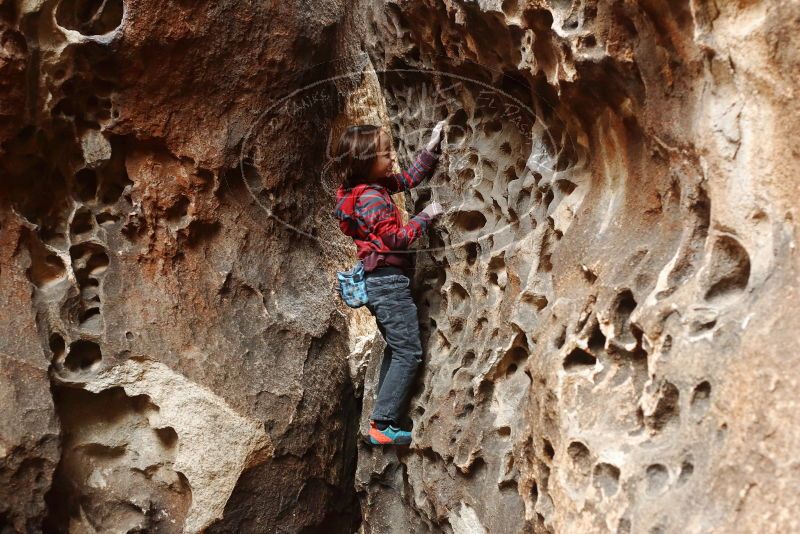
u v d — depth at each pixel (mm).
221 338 2729
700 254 1654
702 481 1448
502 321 2283
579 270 1980
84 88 2438
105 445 2650
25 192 2488
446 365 2518
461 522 2361
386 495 2918
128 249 2639
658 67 1678
